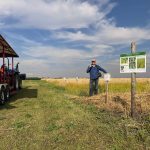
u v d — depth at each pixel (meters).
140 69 9.46
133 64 9.66
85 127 8.92
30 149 7.05
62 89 25.77
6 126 9.39
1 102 14.23
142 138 7.39
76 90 22.25
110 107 12.30
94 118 10.27
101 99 14.52
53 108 12.83
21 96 18.52
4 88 14.97
